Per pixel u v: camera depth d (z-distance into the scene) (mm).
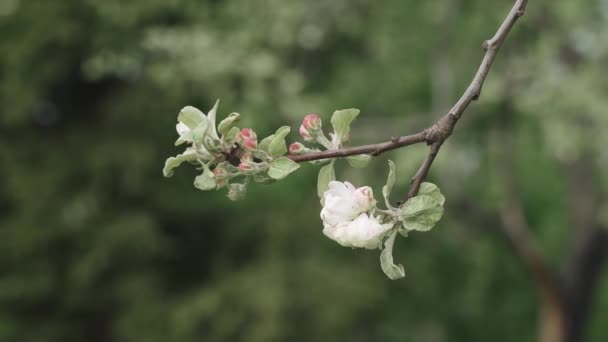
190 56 8172
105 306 11781
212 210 12383
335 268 11281
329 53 9742
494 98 8523
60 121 12336
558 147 8156
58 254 11859
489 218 9555
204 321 11023
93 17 10008
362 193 1779
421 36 9781
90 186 11727
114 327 11391
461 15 9586
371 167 8852
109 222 11672
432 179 9859
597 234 9898
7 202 12508
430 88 10570
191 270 12188
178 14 9102
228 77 8430
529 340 13672
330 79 10016
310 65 9664
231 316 10664
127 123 11930
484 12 9266
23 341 11633
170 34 8242
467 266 12945
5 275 11820
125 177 11445
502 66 8977
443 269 12836
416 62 10180
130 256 11852
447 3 9102
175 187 12078
